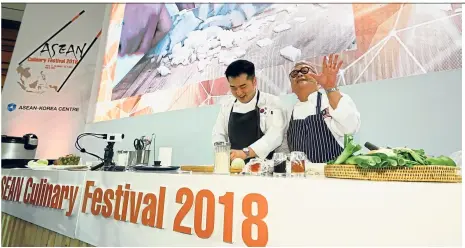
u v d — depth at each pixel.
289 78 1.73
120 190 1.27
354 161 0.92
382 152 0.89
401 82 1.39
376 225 0.72
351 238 0.74
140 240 1.14
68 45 3.13
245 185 0.91
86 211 1.38
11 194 1.87
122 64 2.79
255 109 1.84
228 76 1.99
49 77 3.04
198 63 2.22
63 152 2.88
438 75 1.30
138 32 2.77
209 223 0.96
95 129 2.81
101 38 3.16
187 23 2.40
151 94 2.46
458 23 1.30
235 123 1.90
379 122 1.41
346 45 1.57
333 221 0.76
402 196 0.72
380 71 1.45
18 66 3.06
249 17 2.02
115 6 3.12
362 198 0.75
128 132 2.53
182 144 2.15
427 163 0.89
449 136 1.24
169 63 2.42
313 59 1.67
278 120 1.73
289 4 1.86
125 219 1.21
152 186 1.16
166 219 1.08
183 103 2.22
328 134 1.54
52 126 2.93
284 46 1.80
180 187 1.07
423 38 1.37
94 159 2.69
